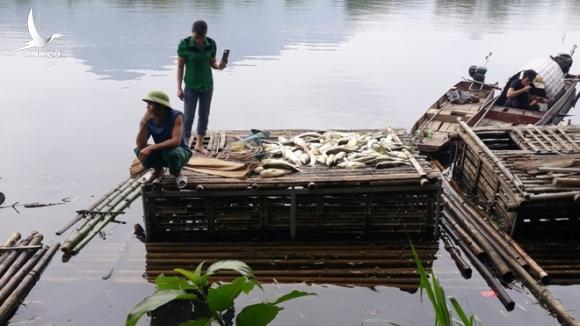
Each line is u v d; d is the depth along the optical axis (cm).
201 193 668
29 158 1055
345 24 2905
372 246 694
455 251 678
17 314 546
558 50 2250
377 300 575
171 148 649
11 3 3262
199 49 747
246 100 1521
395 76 1812
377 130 878
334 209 695
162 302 354
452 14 3356
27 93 1535
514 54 2170
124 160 1051
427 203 695
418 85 1703
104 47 2141
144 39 2292
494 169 739
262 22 2855
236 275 623
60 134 1203
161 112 646
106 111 1380
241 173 691
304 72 1853
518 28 2844
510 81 1230
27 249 652
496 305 567
